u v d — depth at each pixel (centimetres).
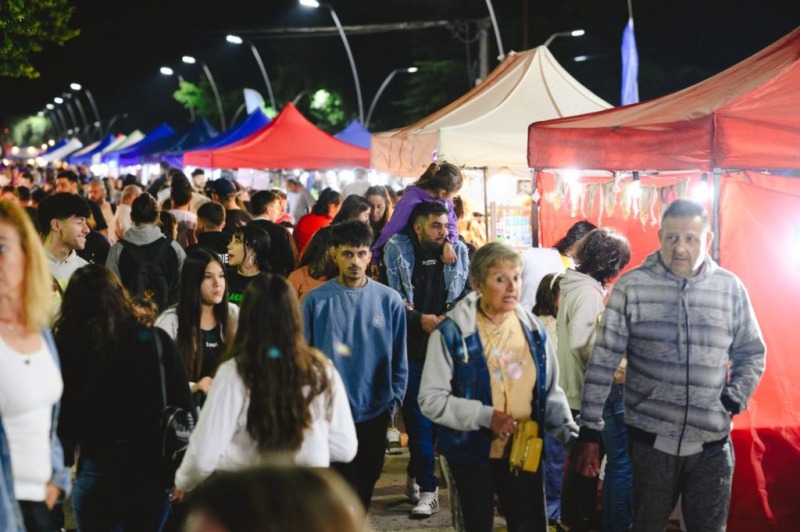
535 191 724
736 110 527
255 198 888
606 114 691
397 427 907
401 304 529
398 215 630
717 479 430
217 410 347
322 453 359
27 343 359
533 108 1045
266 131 1862
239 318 356
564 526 577
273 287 355
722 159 531
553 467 609
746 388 427
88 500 409
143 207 733
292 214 1861
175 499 404
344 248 513
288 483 125
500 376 423
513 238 1003
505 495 429
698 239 422
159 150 3078
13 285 351
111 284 406
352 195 685
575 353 536
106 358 401
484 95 1095
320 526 122
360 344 514
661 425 425
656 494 430
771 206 569
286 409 346
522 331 431
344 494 127
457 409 413
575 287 543
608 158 600
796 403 561
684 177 856
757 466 555
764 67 591
